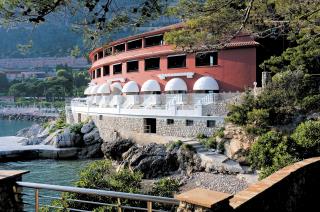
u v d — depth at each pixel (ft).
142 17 25.63
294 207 26.96
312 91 79.77
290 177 26.73
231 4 36.22
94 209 42.55
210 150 88.07
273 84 83.97
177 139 100.27
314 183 32.19
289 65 88.69
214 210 15.08
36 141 152.76
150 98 119.85
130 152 97.45
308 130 59.11
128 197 17.07
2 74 500.74
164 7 26.53
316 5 40.40
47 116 310.65
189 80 128.67
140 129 117.08
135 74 148.05
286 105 80.33
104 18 22.08
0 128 261.65
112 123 129.70
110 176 62.49
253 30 48.01
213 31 44.68
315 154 56.59
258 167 69.46
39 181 92.22
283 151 58.44
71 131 136.77
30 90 436.76
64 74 450.30
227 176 77.66
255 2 40.45
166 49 134.31
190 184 77.82
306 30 47.19
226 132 86.43
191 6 37.27
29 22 21.65
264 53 120.16
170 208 44.47
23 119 333.21
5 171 21.18
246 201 18.86
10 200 20.15
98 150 131.54
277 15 44.34
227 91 120.47
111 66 166.91
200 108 100.27
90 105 156.25
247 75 117.50
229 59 120.16
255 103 82.17
